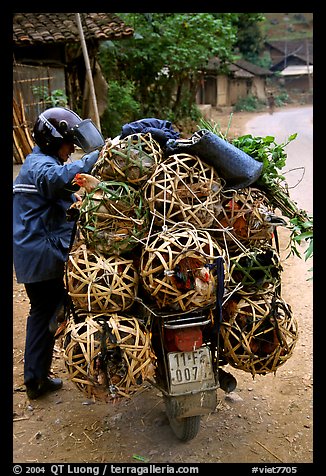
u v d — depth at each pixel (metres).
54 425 3.68
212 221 3.02
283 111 42.16
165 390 3.05
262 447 3.40
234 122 30.09
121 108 13.84
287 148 16.03
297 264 6.83
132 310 3.10
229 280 3.05
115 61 14.72
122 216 2.95
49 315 3.86
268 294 3.26
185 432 3.28
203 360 3.04
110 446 3.43
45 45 12.38
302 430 3.57
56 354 4.63
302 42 65.88
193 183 2.96
